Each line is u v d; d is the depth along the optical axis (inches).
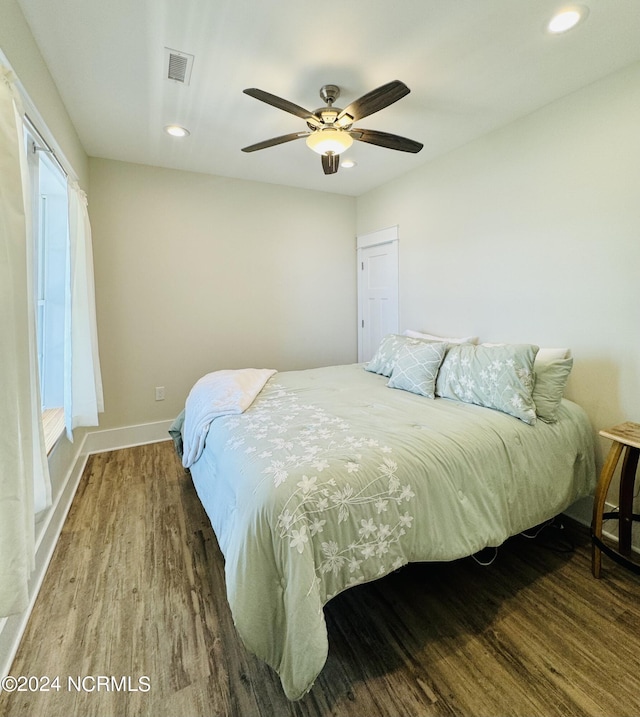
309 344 167.6
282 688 49.6
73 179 97.4
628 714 45.9
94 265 125.4
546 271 94.4
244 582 46.8
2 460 43.6
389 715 46.3
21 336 49.9
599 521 69.7
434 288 130.0
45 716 46.5
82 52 71.4
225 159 126.0
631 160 77.1
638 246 77.1
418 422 72.5
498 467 66.5
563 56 73.5
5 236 45.2
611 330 82.4
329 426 70.6
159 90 84.4
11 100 48.4
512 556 76.5
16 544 44.9
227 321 149.0
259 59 73.9
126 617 60.9
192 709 47.2
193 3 60.2
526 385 77.5
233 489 56.1
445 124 101.3
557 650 54.8
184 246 138.8
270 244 154.6
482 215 110.5
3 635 51.8
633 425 73.9
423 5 60.8
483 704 47.3
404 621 60.2
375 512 53.2
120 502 97.0
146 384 137.1
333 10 61.7
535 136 94.7
